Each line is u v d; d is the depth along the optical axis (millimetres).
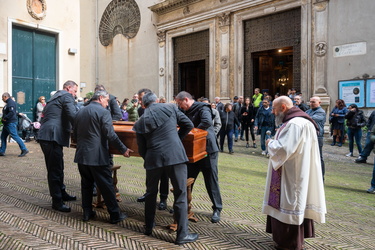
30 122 11312
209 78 16188
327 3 11992
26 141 11289
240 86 14922
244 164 8148
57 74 13031
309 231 3141
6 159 7848
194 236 3303
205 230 3596
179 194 3244
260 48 14383
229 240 3322
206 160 3930
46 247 3004
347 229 3811
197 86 18938
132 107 10453
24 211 4059
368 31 11016
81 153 3590
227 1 15164
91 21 22125
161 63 18359
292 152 2896
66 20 13180
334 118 10695
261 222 3895
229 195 5164
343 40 11617
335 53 11820
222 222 3863
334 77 11867
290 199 2945
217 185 3973
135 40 19781
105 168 3672
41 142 4098
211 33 15961
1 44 11109
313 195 3064
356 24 11297
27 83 12086
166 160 3203
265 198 3203
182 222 3215
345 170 7766
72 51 13281
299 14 12969
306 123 2994
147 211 3393
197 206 4477
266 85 19047
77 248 3008
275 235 3090
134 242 3199
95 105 3674
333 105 11906
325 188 6062
